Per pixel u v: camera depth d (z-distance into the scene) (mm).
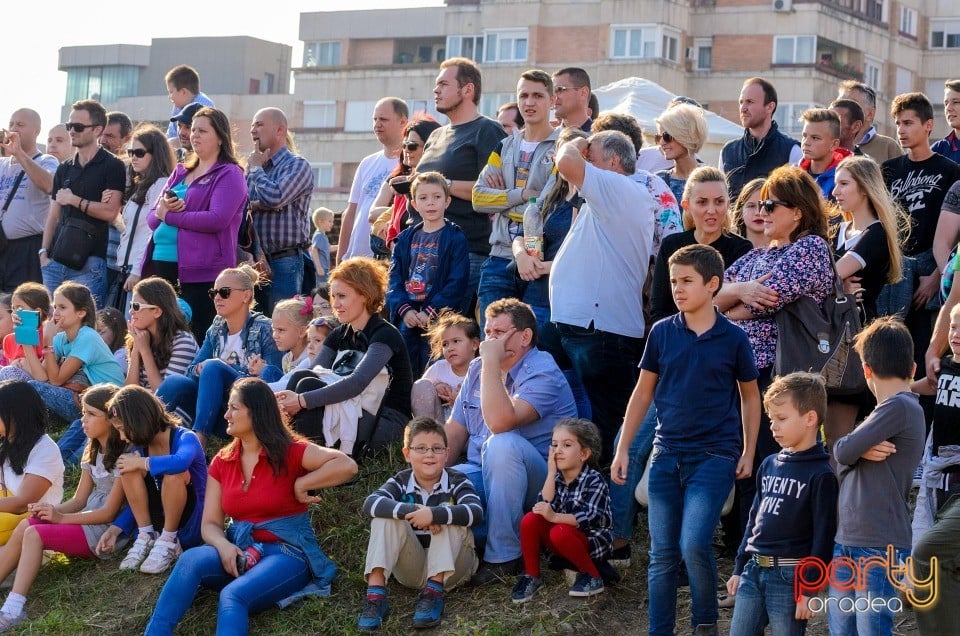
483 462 8023
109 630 8094
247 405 7965
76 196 12312
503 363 8258
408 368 9156
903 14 50875
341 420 8789
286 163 11742
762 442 7332
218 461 8164
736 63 47375
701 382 6715
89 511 8711
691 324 6820
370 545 7809
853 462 6156
